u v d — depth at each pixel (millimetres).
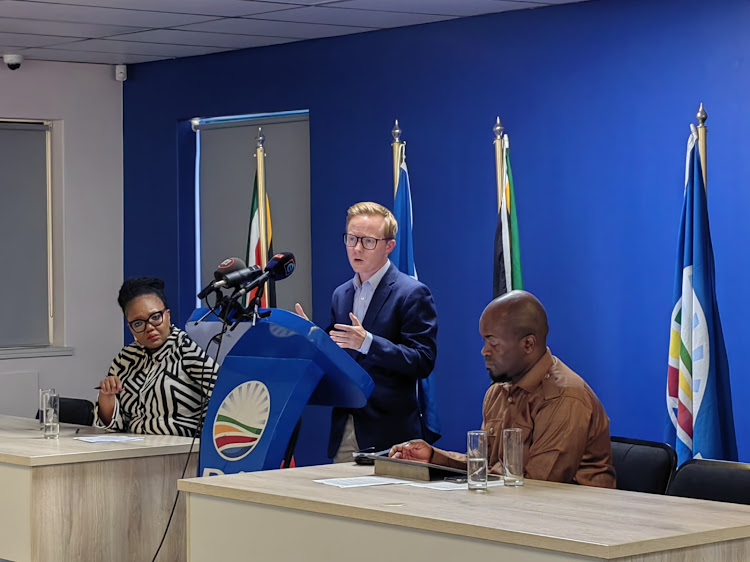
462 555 2291
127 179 6988
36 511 3525
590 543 2066
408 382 4273
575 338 5266
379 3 5324
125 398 4211
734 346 4711
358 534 2508
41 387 6715
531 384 2920
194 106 6699
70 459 3588
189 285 6863
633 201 5078
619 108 5113
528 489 2727
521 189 5441
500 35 5520
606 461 2881
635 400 5078
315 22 5770
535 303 2926
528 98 5422
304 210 6473
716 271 4770
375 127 5984
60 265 6875
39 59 6758
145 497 3764
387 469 3002
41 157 6891
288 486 2812
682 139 4918
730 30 4762
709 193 4801
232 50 6523
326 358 3166
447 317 5715
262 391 3211
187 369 4074
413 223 5832
